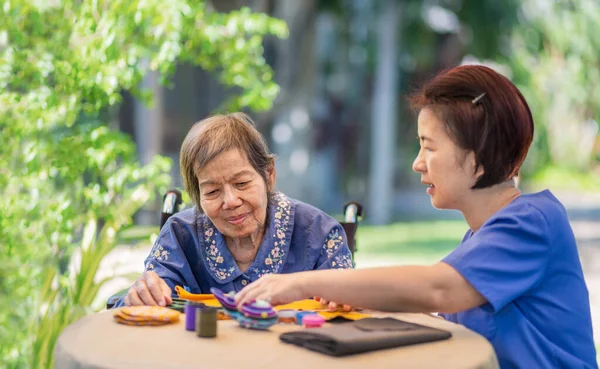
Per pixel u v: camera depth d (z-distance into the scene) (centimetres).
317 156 1656
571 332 229
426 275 216
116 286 696
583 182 2216
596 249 1172
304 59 1381
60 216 436
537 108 1638
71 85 422
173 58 439
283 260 274
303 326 222
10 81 431
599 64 1706
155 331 215
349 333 200
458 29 1585
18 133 425
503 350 228
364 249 1130
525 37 1535
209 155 253
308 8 1370
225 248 274
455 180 232
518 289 218
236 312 220
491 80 229
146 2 428
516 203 229
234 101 507
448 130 230
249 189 257
